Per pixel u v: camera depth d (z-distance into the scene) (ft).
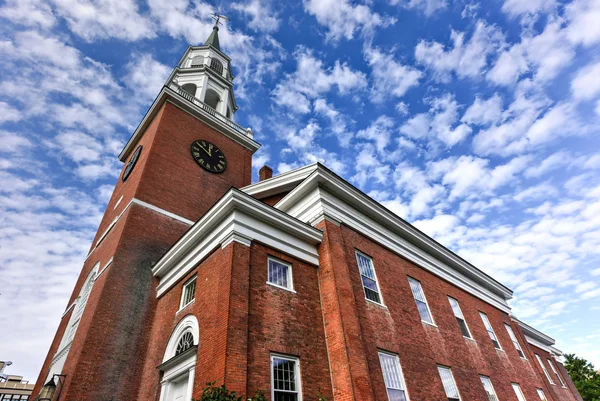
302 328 34.91
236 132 78.43
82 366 37.06
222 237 36.88
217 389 24.34
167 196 57.41
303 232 41.60
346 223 46.80
